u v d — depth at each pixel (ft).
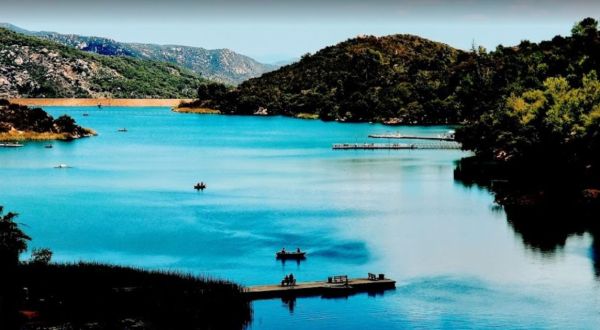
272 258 514.27
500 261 501.15
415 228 606.96
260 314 398.83
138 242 561.84
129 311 369.50
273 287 431.84
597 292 437.58
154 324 358.23
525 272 475.31
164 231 599.57
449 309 410.72
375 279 452.35
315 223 631.15
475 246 541.75
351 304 417.49
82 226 618.03
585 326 388.78
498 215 655.76
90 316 361.10
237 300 395.75
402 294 434.30
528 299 426.51
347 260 508.53
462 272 476.95
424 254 522.47
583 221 620.49
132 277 420.36
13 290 386.73
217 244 554.87
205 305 383.86
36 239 571.28
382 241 562.25
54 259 506.89
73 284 405.18
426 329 382.63
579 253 518.78
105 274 423.23
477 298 428.56
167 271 446.60
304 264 498.28
